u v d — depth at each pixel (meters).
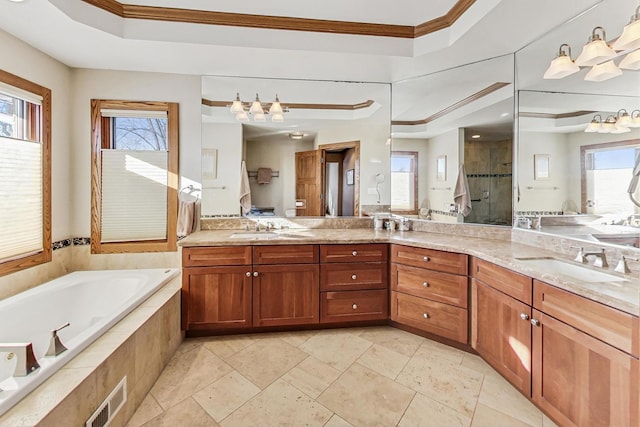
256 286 2.33
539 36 2.01
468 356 2.09
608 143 1.70
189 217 2.65
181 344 2.23
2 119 2.04
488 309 1.89
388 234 2.71
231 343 2.26
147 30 2.03
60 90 2.42
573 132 1.89
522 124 2.23
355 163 3.12
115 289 2.38
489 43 2.10
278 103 2.91
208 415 1.53
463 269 2.09
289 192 2.99
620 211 1.63
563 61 1.82
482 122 2.50
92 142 2.58
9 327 1.83
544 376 1.45
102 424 1.29
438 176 2.78
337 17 2.12
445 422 1.48
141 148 2.70
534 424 1.47
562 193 1.94
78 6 1.82
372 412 1.55
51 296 2.10
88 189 2.59
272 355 2.09
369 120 3.03
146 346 1.68
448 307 2.17
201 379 1.82
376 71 2.62
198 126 2.75
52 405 1.04
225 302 2.30
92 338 1.42
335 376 1.85
